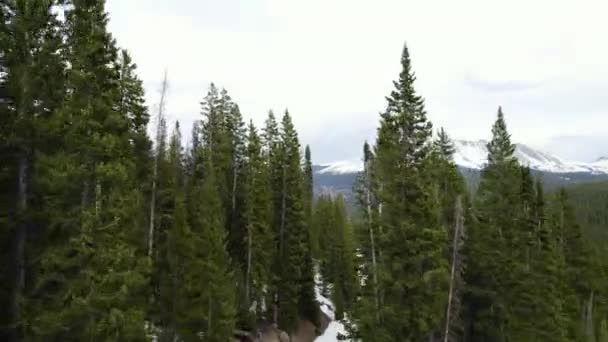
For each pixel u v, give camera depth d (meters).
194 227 41.31
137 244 33.31
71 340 20.17
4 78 19.73
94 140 21.38
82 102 21.52
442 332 35.75
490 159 45.72
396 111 32.88
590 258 58.19
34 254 20.14
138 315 23.62
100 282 20.86
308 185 90.06
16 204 20.14
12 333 19.95
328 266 80.06
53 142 20.34
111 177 21.56
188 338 35.66
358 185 36.00
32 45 19.66
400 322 30.83
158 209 39.16
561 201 57.47
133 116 37.25
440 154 45.81
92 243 21.05
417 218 32.00
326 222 87.94
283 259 55.03
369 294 33.84
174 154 48.06
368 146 36.72
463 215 40.50
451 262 39.19
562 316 46.28
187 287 35.75
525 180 47.38
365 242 35.19
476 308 41.78
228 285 39.12
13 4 19.64
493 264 40.62
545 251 45.22
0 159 20.16
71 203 20.77
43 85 19.92
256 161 52.47
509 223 43.25
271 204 54.53
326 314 75.19
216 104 58.91
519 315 40.38
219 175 54.84
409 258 31.09
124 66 36.66
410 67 32.88
